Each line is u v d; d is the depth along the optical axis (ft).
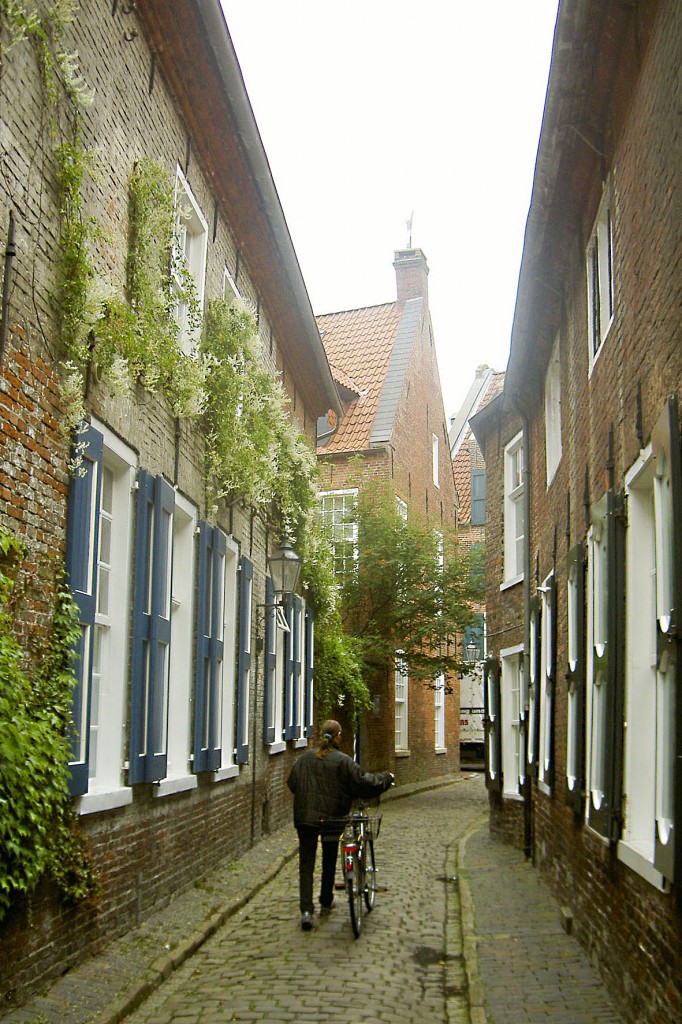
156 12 26.91
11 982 16.96
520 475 46.80
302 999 19.58
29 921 17.65
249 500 35.58
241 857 37.19
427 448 89.30
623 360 20.51
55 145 20.06
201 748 30.86
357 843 26.71
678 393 15.47
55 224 19.97
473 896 31.07
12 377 17.80
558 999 19.57
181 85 29.99
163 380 27.09
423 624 69.10
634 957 17.51
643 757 18.69
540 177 25.85
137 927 24.16
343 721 65.82
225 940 24.66
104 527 24.32
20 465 18.11
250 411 35.76
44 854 17.79
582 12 19.52
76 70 21.67
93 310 20.52
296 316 47.67
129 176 25.27
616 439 21.18
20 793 16.51
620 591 19.75
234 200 37.29
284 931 25.75
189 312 29.86
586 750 24.00
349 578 68.03
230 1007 18.95
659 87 17.22
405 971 22.13
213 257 35.06
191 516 31.19
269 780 43.78
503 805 45.44
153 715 25.38
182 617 30.78
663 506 16.22
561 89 22.06
